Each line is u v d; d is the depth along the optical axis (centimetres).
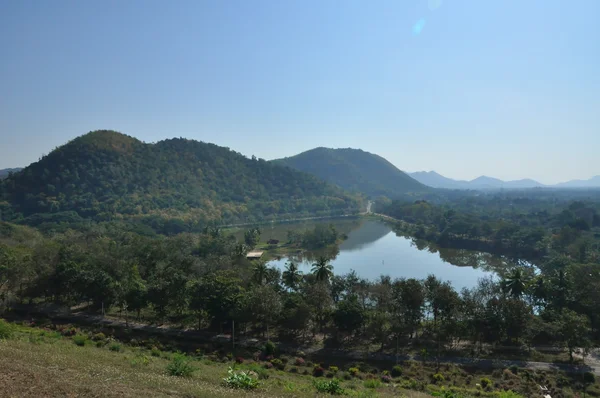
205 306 6906
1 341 3822
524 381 5372
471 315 6925
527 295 9000
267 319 6594
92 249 11375
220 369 4459
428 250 18125
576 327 6041
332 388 3728
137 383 2766
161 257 11081
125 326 7031
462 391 4841
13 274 7644
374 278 12494
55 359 3142
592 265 9438
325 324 7700
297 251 17588
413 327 7206
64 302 8412
